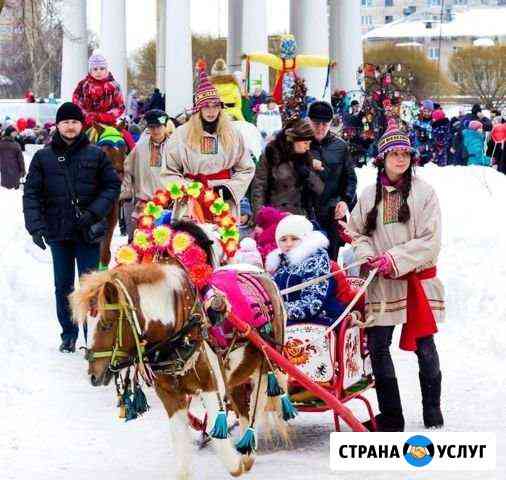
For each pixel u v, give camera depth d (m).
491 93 94.19
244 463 8.73
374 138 32.75
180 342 7.86
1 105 53.34
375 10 164.38
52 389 11.91
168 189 9.98
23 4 38.16
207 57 83.44
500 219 20.59
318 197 13.38
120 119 18.58
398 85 35.94
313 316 9.55
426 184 10.05
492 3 164.25
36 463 9.28
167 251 8.37
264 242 10.18
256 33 33.81
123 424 10.57
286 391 9.20
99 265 13.59
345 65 38.81
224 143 13.05
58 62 80.38
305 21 36.53
